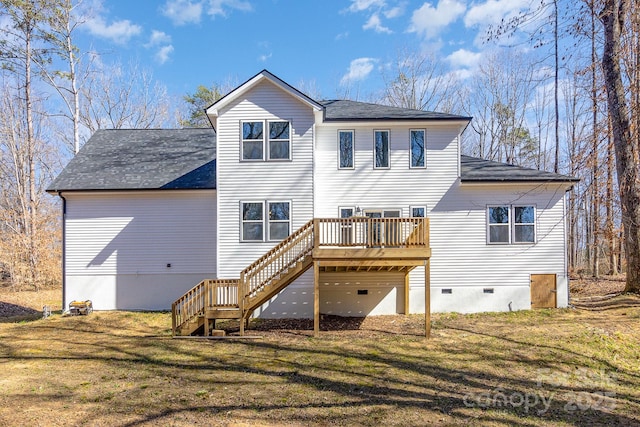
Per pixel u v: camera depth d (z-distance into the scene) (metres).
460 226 14.95
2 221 28.36
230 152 14.13
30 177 28.00
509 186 14.95
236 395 7.45
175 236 15.62
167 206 15.66
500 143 34.12
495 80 34.62
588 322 12.90
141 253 15.57
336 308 14.73
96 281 15.49
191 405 6.97
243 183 14.09
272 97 14.22
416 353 10.15
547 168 33.62
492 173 15.30
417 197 15.02
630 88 13.62
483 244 14.92
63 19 25.62
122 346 10.89
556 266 14.88
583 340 11.13
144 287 15.51
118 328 12.98
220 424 6.25
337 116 15.02
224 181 14.09
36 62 26.17
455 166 15.05
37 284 25.67
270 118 14.19
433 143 15.13
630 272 15.53
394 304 14.88
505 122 34.19
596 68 15.88
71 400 7.15
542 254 14.91
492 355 10.00
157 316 14.51
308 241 12.29
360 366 9.16
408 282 14.86
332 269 13.80
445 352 10.23
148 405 6.96
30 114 26.94
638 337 11.51
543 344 10.83
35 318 15.26
